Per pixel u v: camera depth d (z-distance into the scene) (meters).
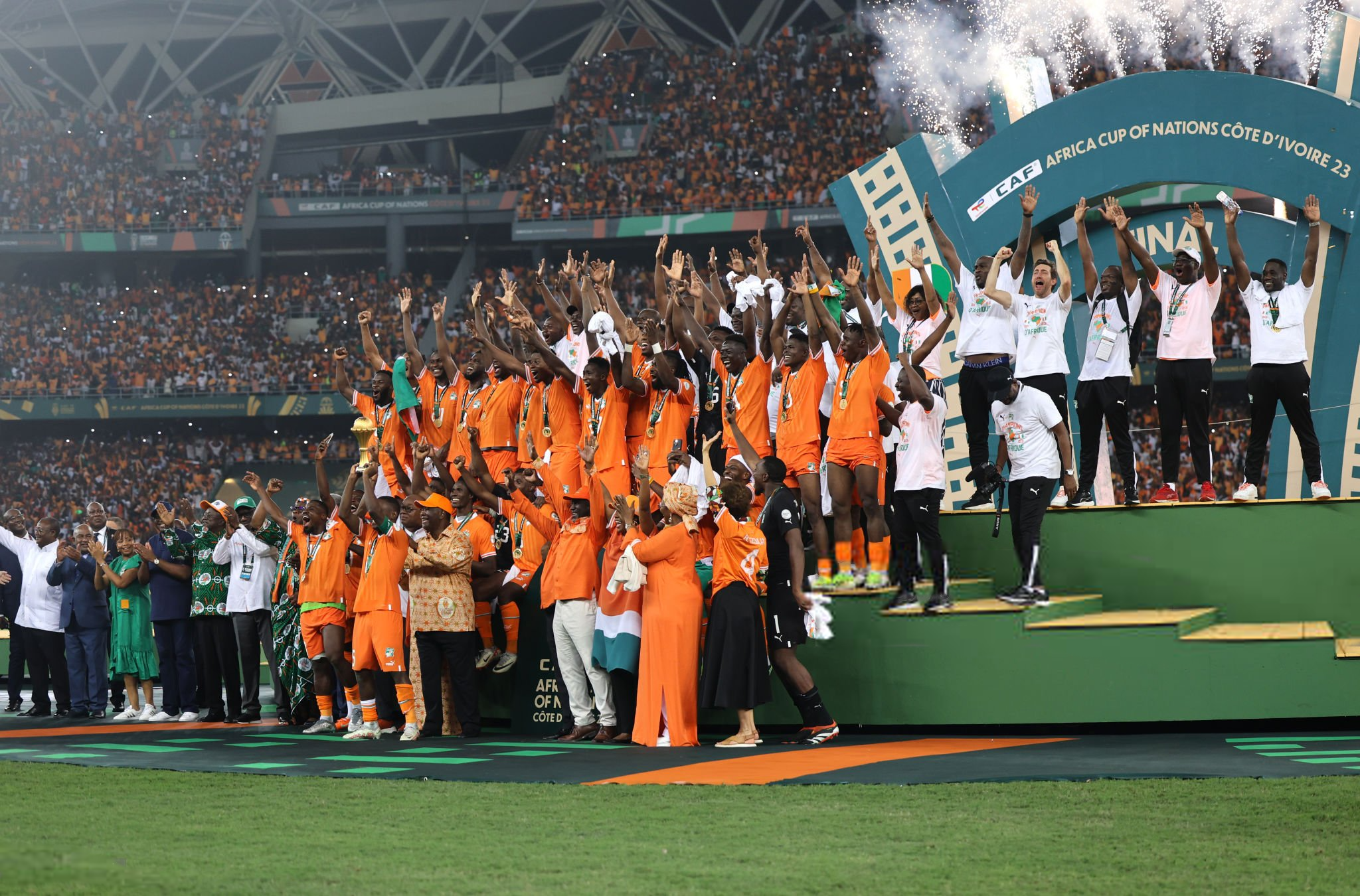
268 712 14.23
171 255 42.00
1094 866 4.98
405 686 10.64
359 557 11.76
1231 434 28.47
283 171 44.53
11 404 37.91
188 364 38.88
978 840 5.51
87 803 6.96
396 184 40.34
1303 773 7.02
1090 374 11.51
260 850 5.58
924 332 11.62
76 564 13.80
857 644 10.19
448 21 42.00
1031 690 9.74
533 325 12.03
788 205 35.59
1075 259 14.29
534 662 11.09
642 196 37.09
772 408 11.21
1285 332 10.88
